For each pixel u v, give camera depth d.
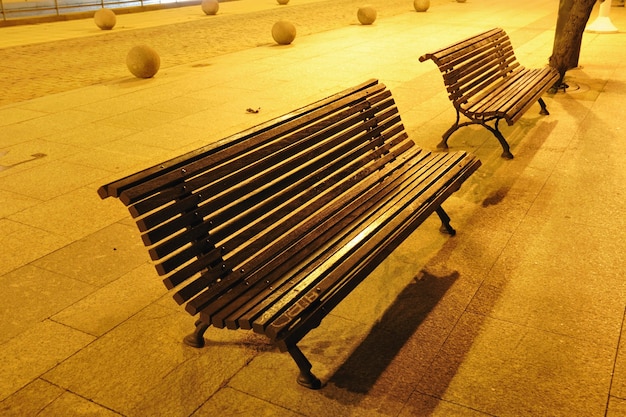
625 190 5.59
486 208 5.30
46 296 4.14
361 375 3.29
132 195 2.87
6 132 8.05
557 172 6.05
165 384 3.27
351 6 24.73
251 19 21.30
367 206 4.09
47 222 5.27
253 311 2.96
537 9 21.12
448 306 3.90
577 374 3.26
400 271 4.33
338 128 4.32
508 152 6.42
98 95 10.02
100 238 4.96
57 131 8.02
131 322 3.83
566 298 3.96
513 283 4.14
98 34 18.52
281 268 3.36
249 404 3.10
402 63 11.73
